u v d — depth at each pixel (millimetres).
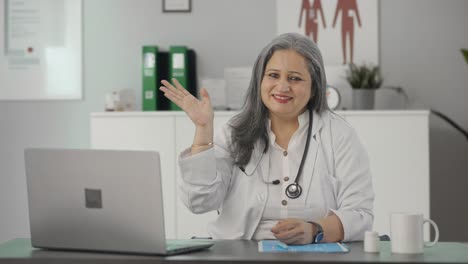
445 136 4781
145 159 2066
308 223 2381
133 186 2090
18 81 4934
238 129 2688
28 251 2230
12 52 4934
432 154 4793
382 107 4770
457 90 4773
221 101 4641
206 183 2502
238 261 1978
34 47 4934
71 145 4938
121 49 4906
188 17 4859
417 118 4387
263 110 2688
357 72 4555
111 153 2104
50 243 2242
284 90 2594
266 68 2660
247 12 4836
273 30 4824
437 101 4773
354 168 2654
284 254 2100
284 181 2633
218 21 4840
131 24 4891
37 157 2205
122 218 2117
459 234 4789
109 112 4512
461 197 4789
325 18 4777
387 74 4781
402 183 4398
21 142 4957
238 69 4617
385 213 4402
